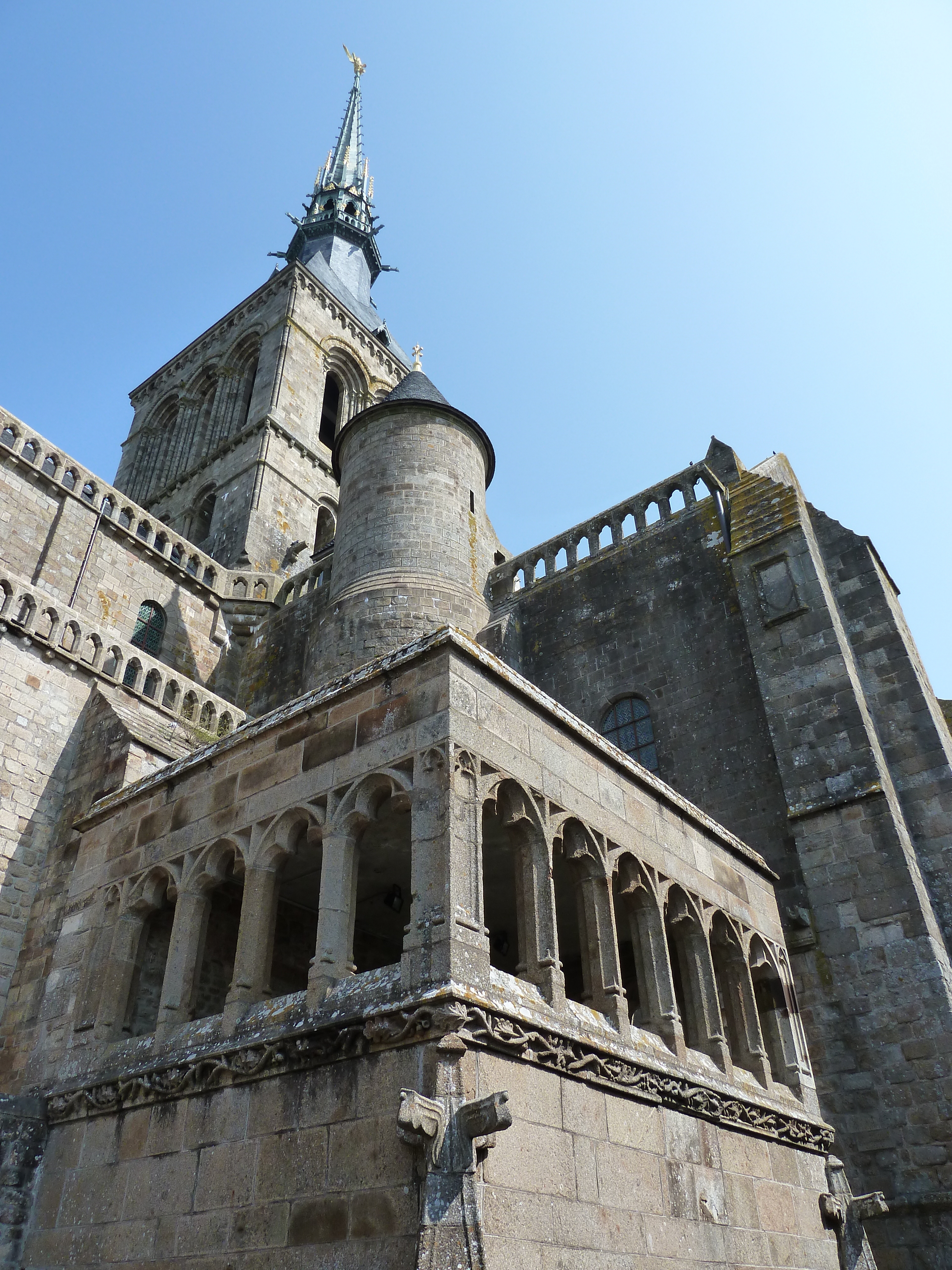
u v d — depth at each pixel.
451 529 25.81
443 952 8.18
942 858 16.34
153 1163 9.73
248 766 11.80
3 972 16.84
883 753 17.78
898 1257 12.81
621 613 22.70
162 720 22.11
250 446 43.66
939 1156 13.02
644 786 12.57
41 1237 10.52
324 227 67.62
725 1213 10.34
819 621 18.45
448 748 9.27
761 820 17.44
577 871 10.92
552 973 9.30
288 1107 8.67
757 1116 11.80
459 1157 7.21
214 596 34.38
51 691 20.03
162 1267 8.85
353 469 27.75
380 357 55.41
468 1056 7.82
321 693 11.12
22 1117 11.38
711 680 19.89
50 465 29.84
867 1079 14.03
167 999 11.02
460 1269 6.62
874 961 14.73
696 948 12.38
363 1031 8.28
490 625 24.25
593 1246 8.23
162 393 54.84
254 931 10.30
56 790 19.23
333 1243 7.60
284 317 48.75
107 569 30.42
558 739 11.14
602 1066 9.27
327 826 10.06
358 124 77.94
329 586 31.75
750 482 22.08
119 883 13.01
